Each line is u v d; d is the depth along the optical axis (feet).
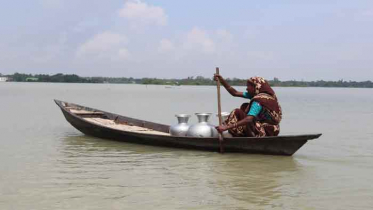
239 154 32.19
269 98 31.71
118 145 36.88
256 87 32.14
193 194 21.72
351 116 77.20
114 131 37.68
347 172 26.89
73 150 34.32
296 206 19.97
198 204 20.11
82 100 133.69
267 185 23.54
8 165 28.30
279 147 31.09
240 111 32.01
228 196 21.43
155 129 42.91
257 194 21.80
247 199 20.95
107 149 34.81
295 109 100.01
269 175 25.84
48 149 34.81
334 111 92.43
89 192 21.94
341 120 68.18
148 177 25.21
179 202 20.39
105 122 45.88
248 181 24.38
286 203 20.39
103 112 50.34
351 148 36.96
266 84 32.19
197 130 33.55
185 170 26.99
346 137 45.27
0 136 42.55
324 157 32.09
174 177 25.21
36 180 24.27
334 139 43.37
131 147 35.76
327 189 22.86
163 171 26.76
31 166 28.04
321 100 168.14
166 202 20.38
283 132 51.57
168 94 221.46
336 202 20.61
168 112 83.66
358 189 22.90
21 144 37.40
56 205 19.79
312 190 22.66
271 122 31.89
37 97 141.59
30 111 76.23
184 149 34.24
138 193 21.85
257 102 31.37
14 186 22.97
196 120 65.46
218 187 23.09
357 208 19.77
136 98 156.46
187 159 30.42
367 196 21.65
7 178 24.68
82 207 19.53
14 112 73.36
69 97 153.07
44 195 21.34
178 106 106.52
